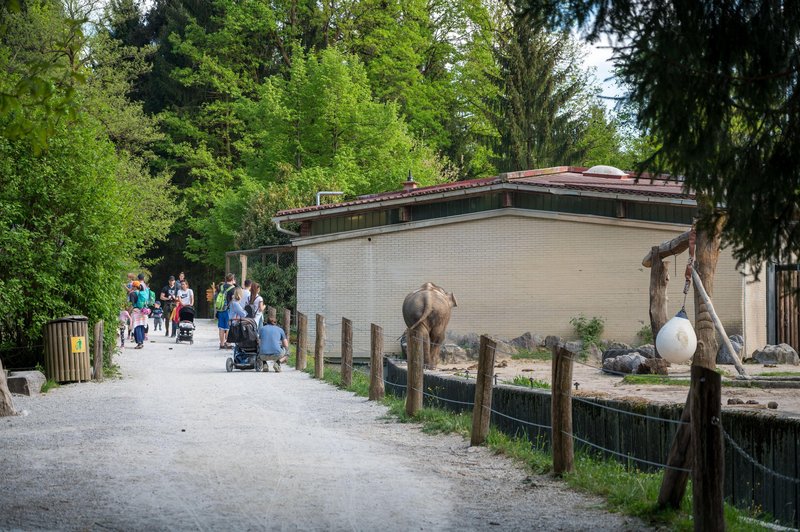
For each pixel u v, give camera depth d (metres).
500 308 28.52
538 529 7.59
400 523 7.70
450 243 29.00
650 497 8.40
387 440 12.30
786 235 7.38
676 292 27.38
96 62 47.16
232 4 61.50
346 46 62.34
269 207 42.84
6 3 8.03
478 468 10.34
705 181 7.28
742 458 9.59
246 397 17.12
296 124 54.56
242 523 7.60
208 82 62.75
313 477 9.59
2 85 9.47
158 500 8.43
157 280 66.88
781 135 7.21
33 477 9.46
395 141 54.25
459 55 65.06
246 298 27.39
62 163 19.58
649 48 6.67
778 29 6.84
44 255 19.34
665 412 10.62
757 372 19.61
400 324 29.41
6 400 14.45
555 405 9.83
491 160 61.03
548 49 58.75
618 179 33.00
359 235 29.61
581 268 28.02
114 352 24.20
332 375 21.16
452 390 16.05
